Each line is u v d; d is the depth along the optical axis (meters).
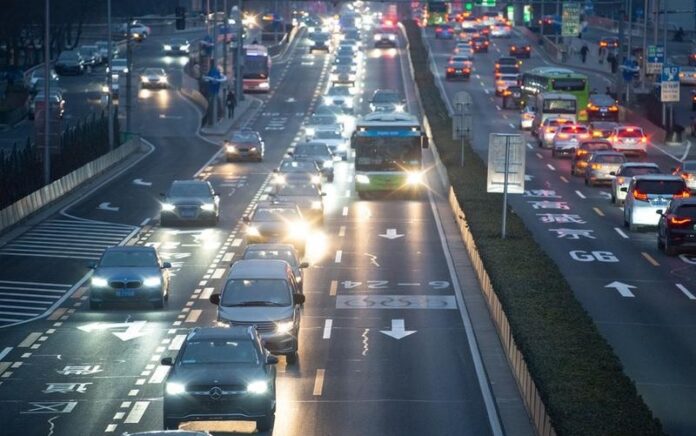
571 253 99.19
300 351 68.38
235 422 53.97
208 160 165.00
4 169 124.31
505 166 95.75
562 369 54.09
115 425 54.31
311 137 173.12
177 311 79.25
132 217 119.69
